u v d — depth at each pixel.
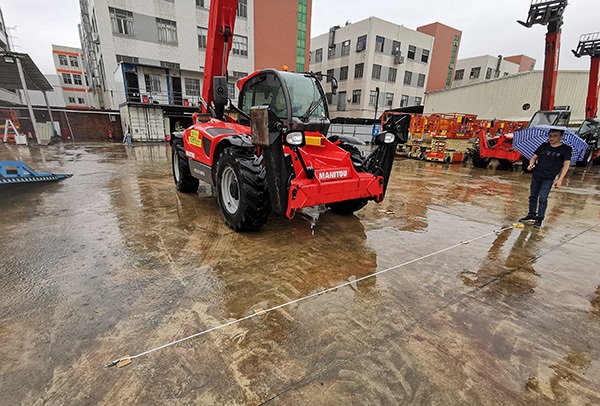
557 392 1.42
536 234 3.65
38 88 16.50
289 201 2.70
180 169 4.88
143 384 1.39
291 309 2.00
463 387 1.43
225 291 2.18
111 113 18.61
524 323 1.93
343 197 3.09
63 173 6.61
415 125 11.90
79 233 3.18
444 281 2.44
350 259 2.79
